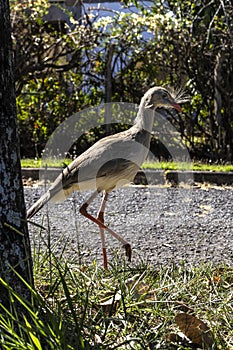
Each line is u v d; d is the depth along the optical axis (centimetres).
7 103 552
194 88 1916
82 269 767
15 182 564
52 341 494
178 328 607
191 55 1891
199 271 788
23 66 1902
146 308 639
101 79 1978
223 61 1886
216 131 1942
